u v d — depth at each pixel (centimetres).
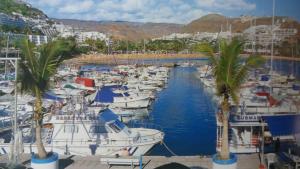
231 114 2109
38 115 1312
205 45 1266
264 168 1355
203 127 3328
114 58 11762
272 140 1970
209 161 1477
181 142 2797
